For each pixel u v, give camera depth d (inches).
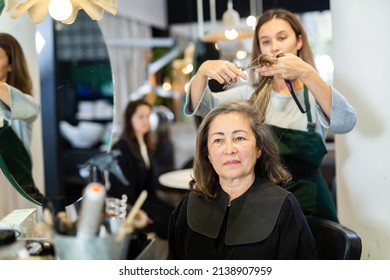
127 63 173.6
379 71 52.9
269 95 45.0
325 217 51.1
